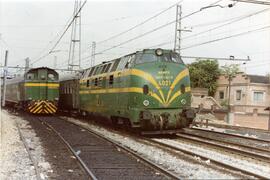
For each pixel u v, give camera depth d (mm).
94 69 28500
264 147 18156
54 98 38062
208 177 10922
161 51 20375
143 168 12359
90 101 28406
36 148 16531
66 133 22266
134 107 19781
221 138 21406
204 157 13797
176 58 20719
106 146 17250
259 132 26859
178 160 13570
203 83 64625
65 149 16375
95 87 27016
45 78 37844
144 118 19266
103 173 11609
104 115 24797
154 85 19719
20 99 40906
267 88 58250
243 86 58594
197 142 18781
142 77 19719
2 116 33031
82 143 18141
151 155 14695
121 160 13766
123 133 22375
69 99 37375
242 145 17625
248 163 13547
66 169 12344
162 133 20062
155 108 19734
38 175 10914
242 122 41406
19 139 19453
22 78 39719
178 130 20391
